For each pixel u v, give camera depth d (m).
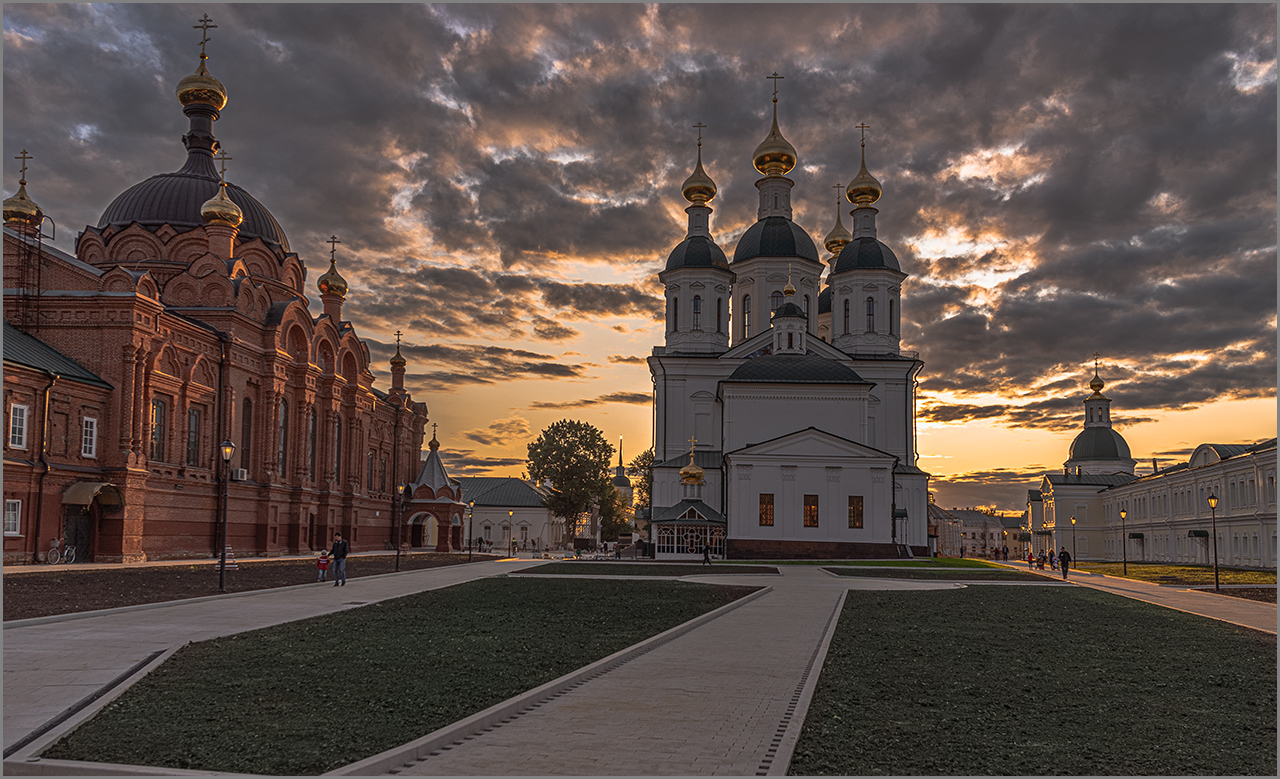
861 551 61.69
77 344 42.25
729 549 61.91
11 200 48.75
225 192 54.69
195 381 47.75
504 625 20.36
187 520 46.47
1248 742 10.27
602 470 107.06
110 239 58.62
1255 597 34.75
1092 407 134.50
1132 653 17.47
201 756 9.07
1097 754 9.64
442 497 83.25
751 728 10.55
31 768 8.69
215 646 16.52
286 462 57.41
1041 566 67.19
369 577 38.28
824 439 62.62
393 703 11.57
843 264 77.19
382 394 82.88
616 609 24.38
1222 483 75.88
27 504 37.53
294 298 60.41
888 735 10.29
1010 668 15.28
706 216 80.88
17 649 15.89
